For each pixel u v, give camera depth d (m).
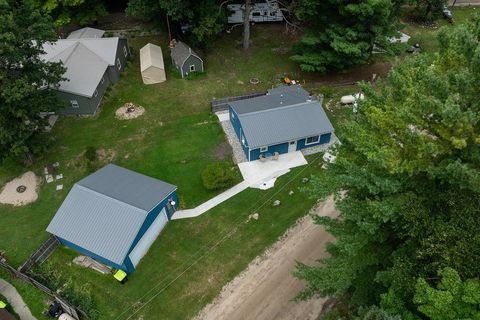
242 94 42.62
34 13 31.48
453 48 19.56
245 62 46.84
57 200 33.22
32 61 33.00
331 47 41.31
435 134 18.31
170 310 26.42
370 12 36.34
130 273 28.22
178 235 30.42
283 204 32.16
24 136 32.25
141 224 27.45
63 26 52.19
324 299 26.38
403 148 18.81
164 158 36.12
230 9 49.53
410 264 17.86
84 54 41.50
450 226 16.78
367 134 20.12
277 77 44.69
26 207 32.84
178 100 41.88
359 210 19.12
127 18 53.75
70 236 27.95
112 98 42.16
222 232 30.47
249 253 29.17
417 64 22.25
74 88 38.44
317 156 35.88
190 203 32.56
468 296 15.15
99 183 30.52
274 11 52.22
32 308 26.77
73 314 25.95
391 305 17.69
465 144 16.16
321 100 41.16
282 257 28.84
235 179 34.06
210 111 40.69
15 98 29.36
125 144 37.41
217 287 27.44
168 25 46.25
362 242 19.27
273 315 25.89
